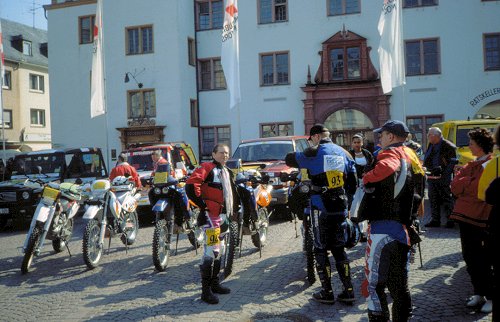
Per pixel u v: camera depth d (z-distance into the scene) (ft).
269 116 81.82
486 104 74.28
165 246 22.44
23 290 20.10
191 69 85.76
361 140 26.78
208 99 86.02
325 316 15.03
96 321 15.67
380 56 43.52
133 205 26.66
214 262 17.85
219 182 17.69
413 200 12.50
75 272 22.79
